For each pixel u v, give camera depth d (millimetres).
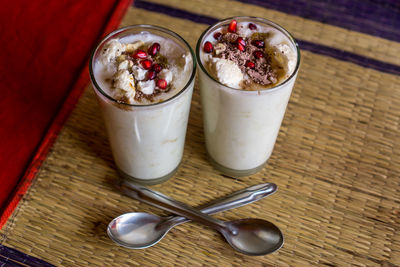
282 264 535
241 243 539
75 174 581
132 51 530
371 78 637
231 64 513
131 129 520
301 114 615
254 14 675
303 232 552
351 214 562
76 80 636
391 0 691
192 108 622
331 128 608
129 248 539
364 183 578
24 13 678
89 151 595
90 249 540
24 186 570
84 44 660
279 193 573
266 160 586
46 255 535
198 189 580
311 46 654
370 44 658
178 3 678
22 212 557
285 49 523
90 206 563
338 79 635
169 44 537
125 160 561
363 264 537
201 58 523
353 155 593
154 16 667
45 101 625
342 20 674
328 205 566
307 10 681
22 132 606
